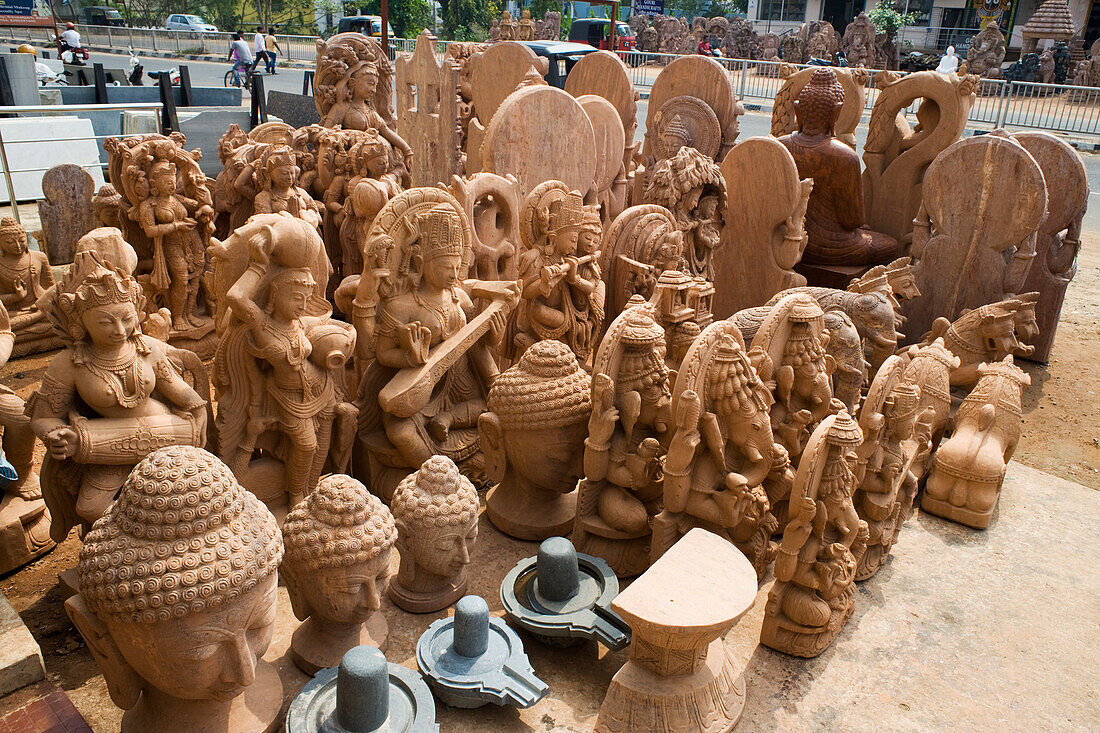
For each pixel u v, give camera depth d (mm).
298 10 41219
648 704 3020
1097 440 6457
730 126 8961
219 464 2619
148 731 2727
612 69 8922
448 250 4234
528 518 4266
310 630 3252
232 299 3447
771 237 6859
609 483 4012
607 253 6016
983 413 4848
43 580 3896
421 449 4270
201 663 2465
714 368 3588
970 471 4668
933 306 7062
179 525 2443
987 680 3523
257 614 2572
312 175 7332
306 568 2955
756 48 37688
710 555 3291
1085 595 4164
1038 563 4434
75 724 2869
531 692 3012
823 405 4191
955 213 6746
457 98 10391
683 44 37500
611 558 3969
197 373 3816
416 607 3623
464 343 4391
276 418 3793
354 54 9484
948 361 5023
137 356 3369
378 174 6879
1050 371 7770
